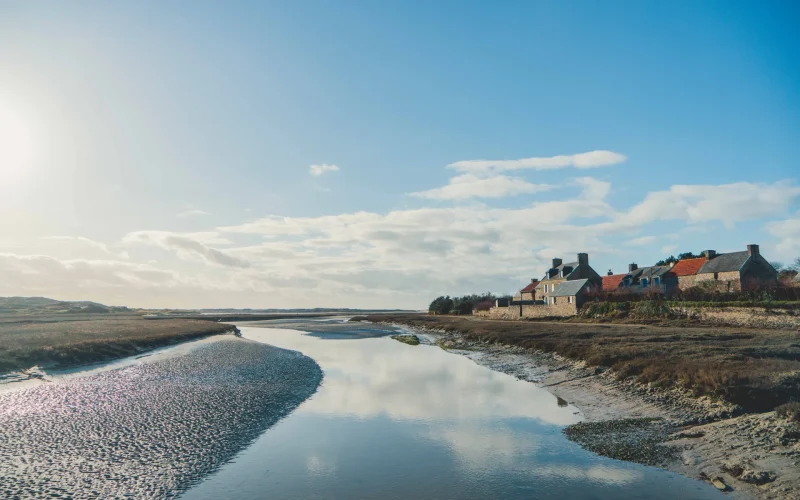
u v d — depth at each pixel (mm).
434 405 22766
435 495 12281
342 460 14922
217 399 22688
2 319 87688
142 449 15188
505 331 53094
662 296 58125
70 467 13414
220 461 14570
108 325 67938
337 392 25734
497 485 12945
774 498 11320
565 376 28391
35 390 23578
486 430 18375
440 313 127625
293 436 17406
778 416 15766
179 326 75375
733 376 19688
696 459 14219
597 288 71750
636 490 12438
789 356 25281
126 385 25438
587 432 17734
